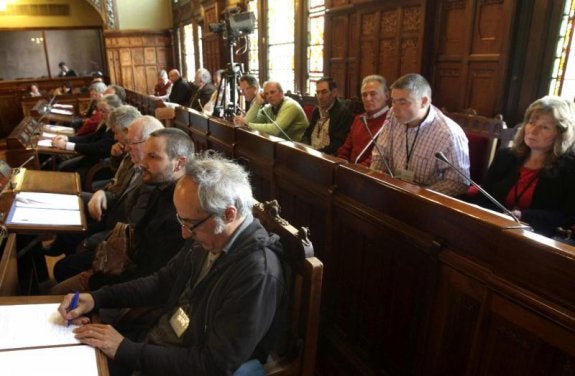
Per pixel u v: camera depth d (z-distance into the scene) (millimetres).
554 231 1609
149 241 1597
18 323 1082
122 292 1320
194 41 9211
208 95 5738
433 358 1286
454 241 1172
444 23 3217
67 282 1750
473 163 2340
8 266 1391
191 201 1068
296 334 1162
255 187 2539
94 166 3545
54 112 6199
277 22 5941
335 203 1684
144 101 6645
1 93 9109
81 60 11719
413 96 1912
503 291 1003
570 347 874
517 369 1000
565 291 880
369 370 1569
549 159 1776
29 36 11125
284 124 3436
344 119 3139
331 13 4492
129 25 10453
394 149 2166
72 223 1787
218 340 1034
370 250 1524
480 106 2979
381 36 3834
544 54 2598
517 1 2633
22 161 3498
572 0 2434
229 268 1093
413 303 1342
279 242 1146
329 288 1809
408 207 1331
